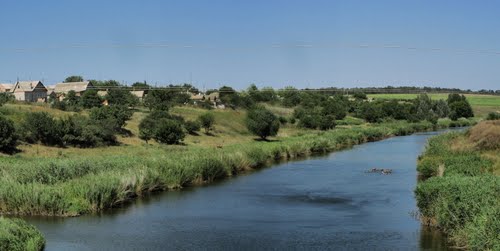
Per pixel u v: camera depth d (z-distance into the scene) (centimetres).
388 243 2344
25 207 2981
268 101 15025
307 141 7212
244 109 12544
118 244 2386
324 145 7350
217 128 8988
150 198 3591
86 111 8694
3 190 3025
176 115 9144
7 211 3011
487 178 2473
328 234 2552
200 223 2816
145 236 2531
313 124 10569
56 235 2541
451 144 5509
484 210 1948
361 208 3203
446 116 14788
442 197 2342
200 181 4350
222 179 4547
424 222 2642
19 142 5478
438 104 14950
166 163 4212
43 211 2978
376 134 9512
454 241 2277
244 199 3553
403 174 4769
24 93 13288
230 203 3409
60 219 2898
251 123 8406
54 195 3011
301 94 16262
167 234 2577
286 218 2941
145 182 3769
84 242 2416
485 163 3566
